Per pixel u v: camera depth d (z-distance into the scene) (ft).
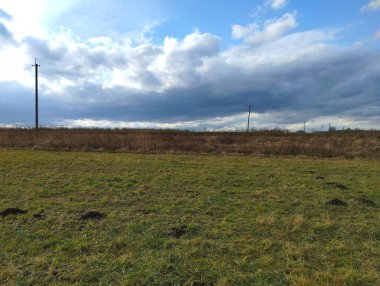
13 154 65.31
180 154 71.67
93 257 18.44
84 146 78.89
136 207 28.43
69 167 49.11
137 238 21.24
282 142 98.48
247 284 15.47
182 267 17.17
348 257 18.08
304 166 53.42
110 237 21.50
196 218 25.27
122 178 40.75
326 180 40.60
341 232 21.95
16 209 26.86
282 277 16.02
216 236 21.48
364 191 34.12
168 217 25.58
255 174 44.52
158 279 15.97
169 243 20.26
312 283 15.15
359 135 114.21
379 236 21.18
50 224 24.09
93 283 15.78
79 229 23.08
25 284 15.70
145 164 53.16
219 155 70.90
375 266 16.96
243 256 18.44
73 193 33.37
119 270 16.98
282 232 22.03
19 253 19.15
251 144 90.53
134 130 136.56
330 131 142.00
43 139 86.74
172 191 34.30
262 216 25.30
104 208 28.12
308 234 21.62
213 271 16.70
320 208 27.73
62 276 16.43
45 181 38.83
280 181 39.60
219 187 36.37
